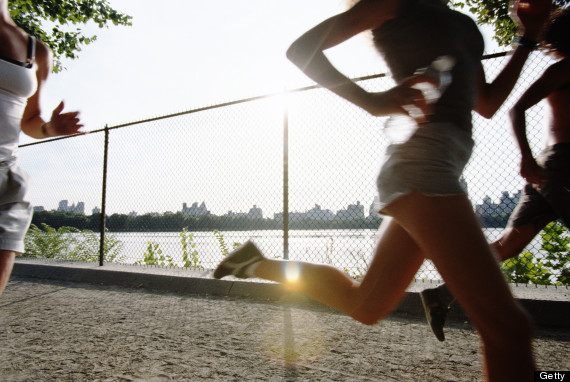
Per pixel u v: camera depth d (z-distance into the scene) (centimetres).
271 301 376
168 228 582
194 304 371
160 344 253
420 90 116
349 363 216
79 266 560
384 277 134
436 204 110
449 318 303
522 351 102
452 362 215
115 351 241
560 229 379
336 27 122
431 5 126
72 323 308
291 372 204
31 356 234
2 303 388
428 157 113
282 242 439
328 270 146
